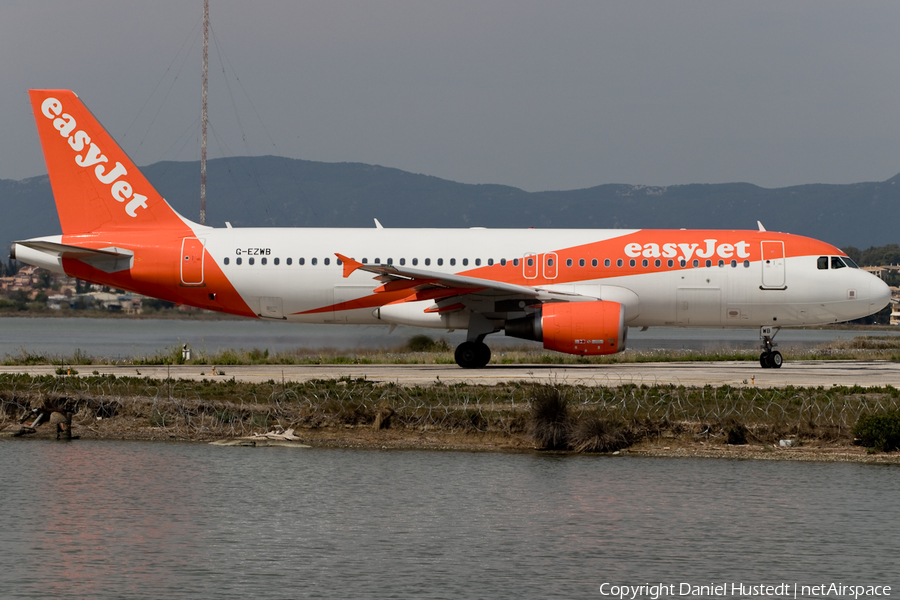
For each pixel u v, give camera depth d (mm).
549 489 77750
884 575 59906
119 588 56906
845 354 171250
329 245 136375
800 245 137125
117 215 138500
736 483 79750
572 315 125875
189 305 140500
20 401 102875
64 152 137375
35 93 136625
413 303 134125
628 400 99625
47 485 78125
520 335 129750
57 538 65625
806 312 136875
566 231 138000
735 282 134875
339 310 137875
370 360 151250
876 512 72000
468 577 59188
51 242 134375
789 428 94250
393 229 138875
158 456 88125
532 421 93938
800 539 66125
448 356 155125
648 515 71125
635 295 134750
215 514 70938
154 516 70312
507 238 136500
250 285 136250
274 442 93438
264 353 165500
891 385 112000
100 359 152625
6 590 56406
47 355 193625
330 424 97312
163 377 118562
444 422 95938
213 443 93812
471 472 82750
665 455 90125
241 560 61781
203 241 137000
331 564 61188
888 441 90500
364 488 77750
